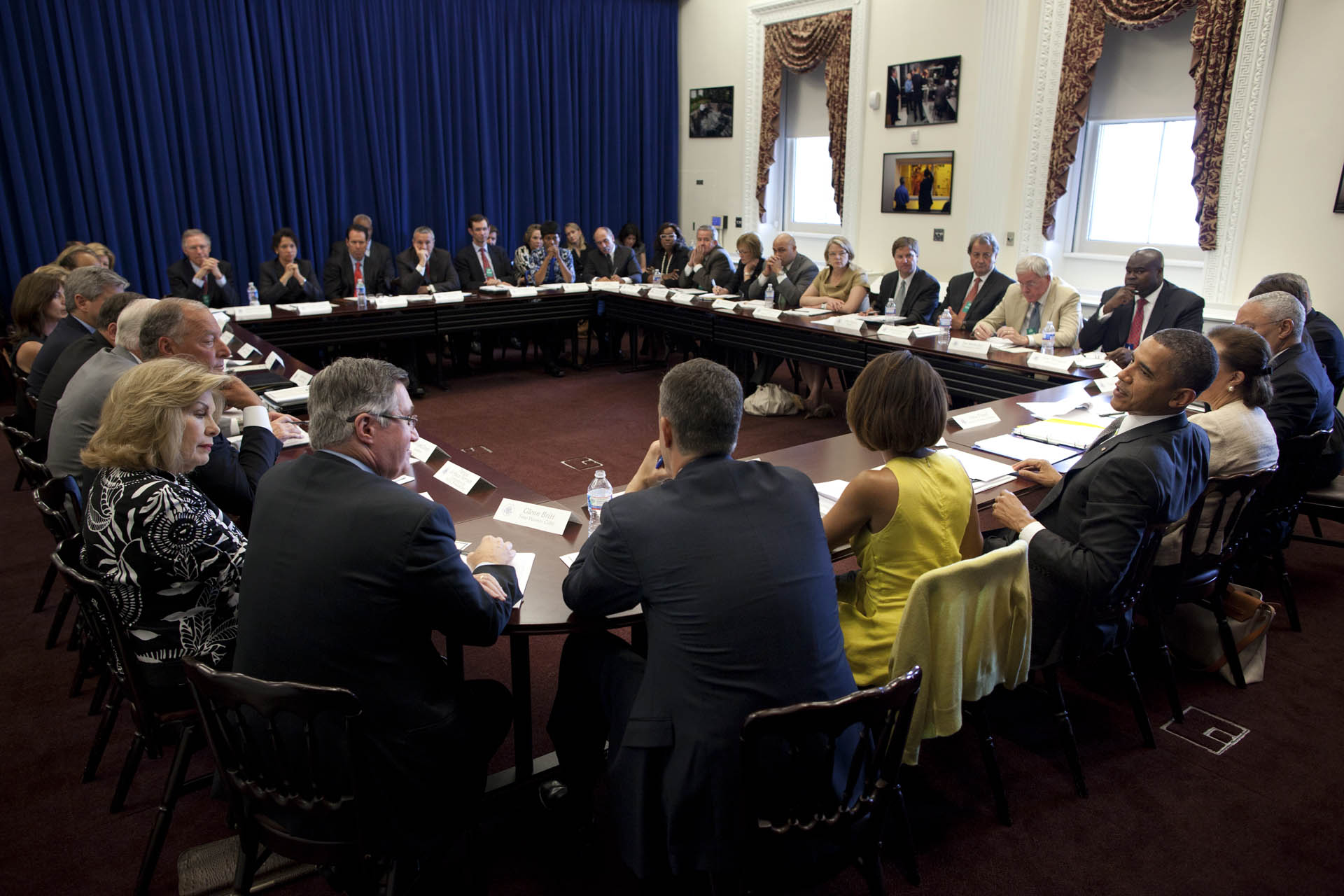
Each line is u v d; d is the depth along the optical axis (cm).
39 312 354
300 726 141
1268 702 249
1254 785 214
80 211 659
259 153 719
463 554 192
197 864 184
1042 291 451
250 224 731
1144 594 235
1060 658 203
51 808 204
